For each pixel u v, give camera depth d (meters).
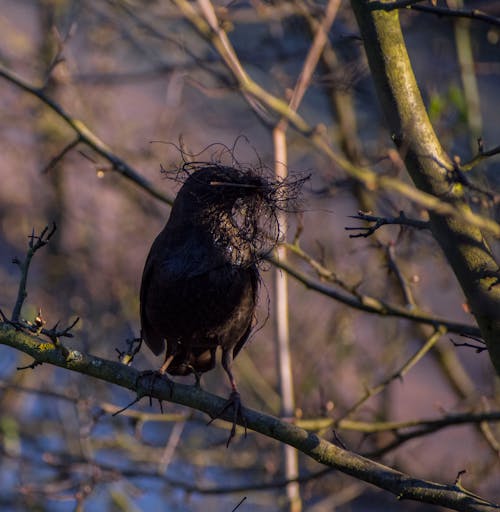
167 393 6.61
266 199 6.70
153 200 13.70
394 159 8.27
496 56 12.84
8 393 12.73
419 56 12.38
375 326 13.60
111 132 13.85
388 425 8.67
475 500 5.71
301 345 13.27
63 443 12.62
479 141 6.41
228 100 13.24
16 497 11.84
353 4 6.19
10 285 14.20
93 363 6.59
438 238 6.04
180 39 11.03
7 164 14.07
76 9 13.11
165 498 12.27
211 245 6.92
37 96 8.84
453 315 13.24
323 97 13.51
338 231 13.18
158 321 7.31
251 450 12.80
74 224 14.19
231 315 7.14
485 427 8.70
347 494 11.91
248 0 11.69
